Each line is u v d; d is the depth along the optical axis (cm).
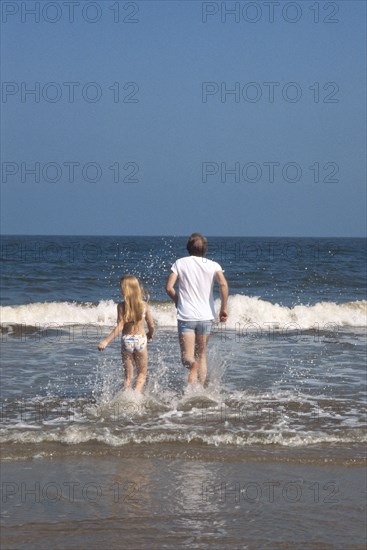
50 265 3662
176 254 5175
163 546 451
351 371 1116
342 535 474
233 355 1269
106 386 968
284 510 517
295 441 694
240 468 617
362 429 742
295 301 2448
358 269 3647
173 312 1917
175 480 582
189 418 787
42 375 1049
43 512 507
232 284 2873
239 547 452
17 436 688
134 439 692
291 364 1177
